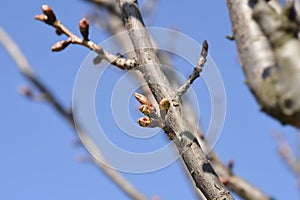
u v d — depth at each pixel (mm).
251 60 445
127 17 553
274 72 428
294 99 421
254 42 447
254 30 450
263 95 431
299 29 427
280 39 425
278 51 425
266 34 429
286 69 423
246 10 458
